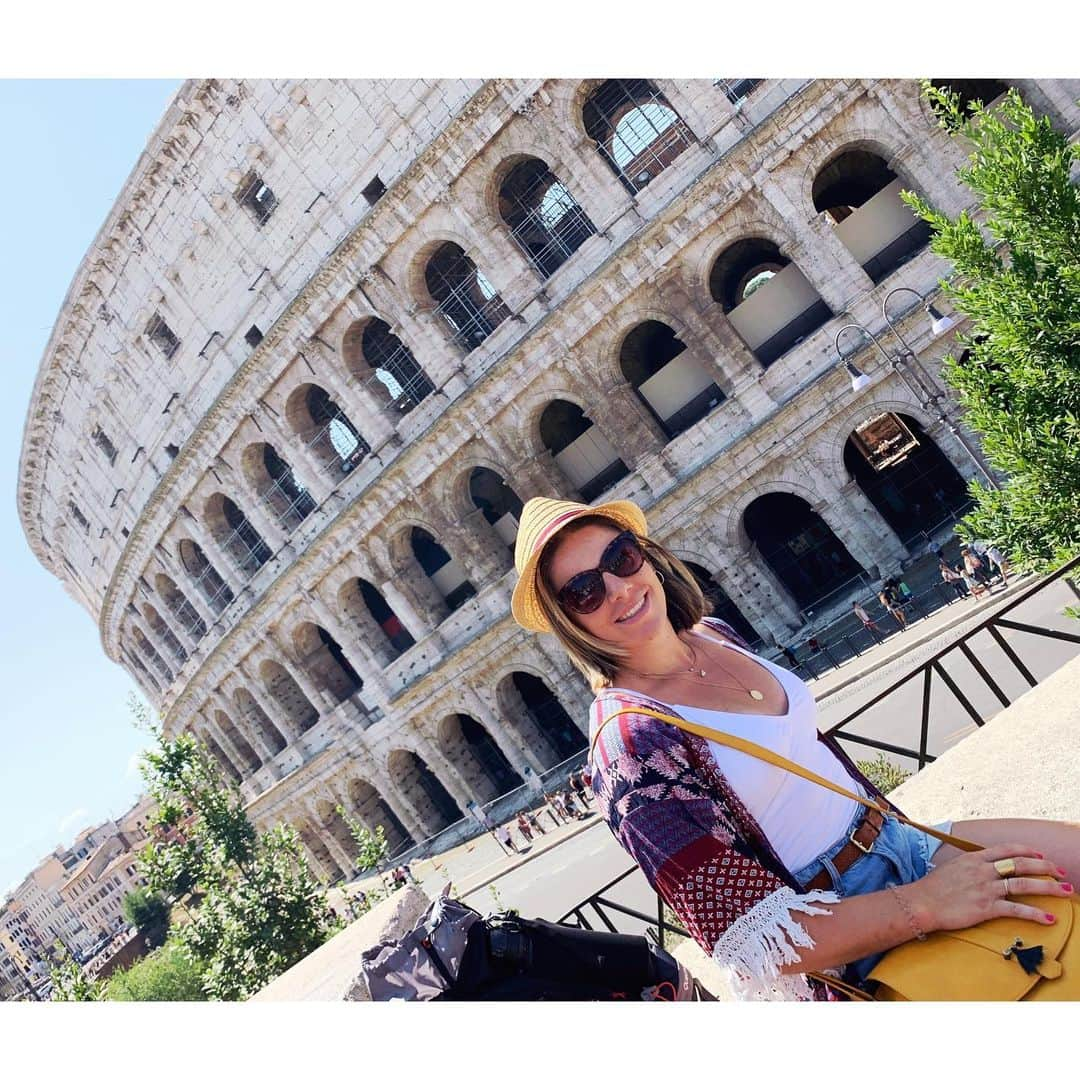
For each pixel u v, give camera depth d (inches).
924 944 144.1
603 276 1672.0
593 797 155.3
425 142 1727.4
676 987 190.7
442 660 1983.3
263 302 1979.6
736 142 1569.9
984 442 630.5
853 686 1342.3
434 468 1893.5
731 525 1729.8
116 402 2333.9
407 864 2117.4
